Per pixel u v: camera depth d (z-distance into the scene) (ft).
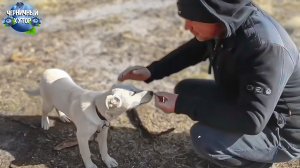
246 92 5.71
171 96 6.19
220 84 6.47
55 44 10.55
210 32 5.65
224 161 6.55
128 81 9.36
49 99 7.14
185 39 11.25
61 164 7.08
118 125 8.01
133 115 8.29
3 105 8.27
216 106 6.00
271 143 6.40
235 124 5.86
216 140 6.41
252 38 5.53
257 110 5.65
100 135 6.84
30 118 8.00
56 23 11.50
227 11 5.36
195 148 6.73
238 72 5.83
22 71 9.45
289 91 6.01
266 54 5.49
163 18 12.19
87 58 10.14
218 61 6.13
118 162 7.22
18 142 7.43
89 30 11.27
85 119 6.40
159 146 7.64
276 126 6.30
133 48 10.67
